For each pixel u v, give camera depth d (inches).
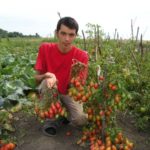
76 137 61.9
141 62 89.4
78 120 61.1
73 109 61.1
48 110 56.9
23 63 126.4
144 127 67.9
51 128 61.3
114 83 54.2
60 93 61.1
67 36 56.7
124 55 89.9
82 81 56.2
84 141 59.4
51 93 56.8
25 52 196.4
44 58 60.7
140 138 64.2
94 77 56.9
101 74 55.7
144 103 73.0
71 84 57.5
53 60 60.1
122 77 56.2
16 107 73.6
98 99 55.5
